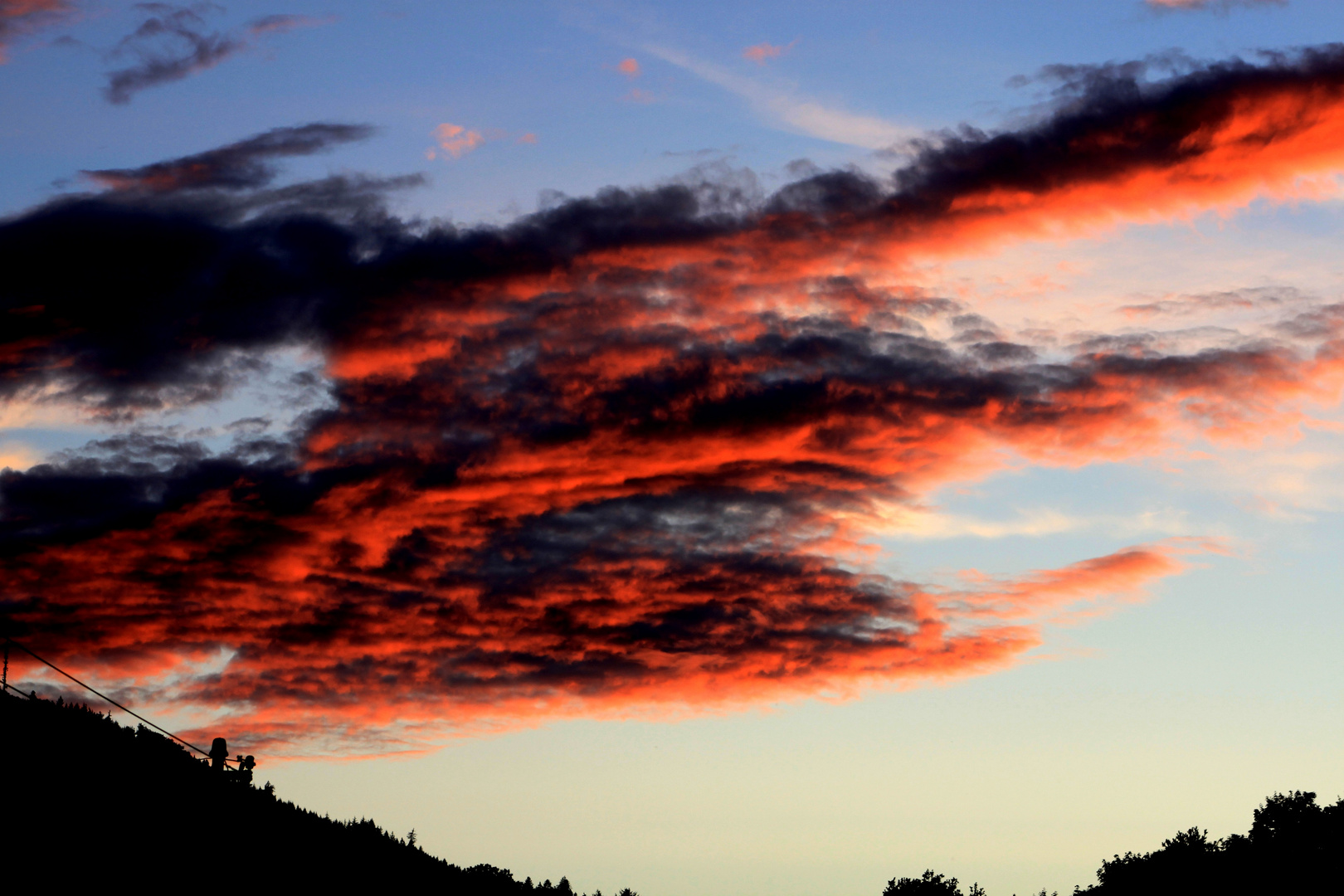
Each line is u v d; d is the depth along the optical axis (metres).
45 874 57.97
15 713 72.94
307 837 84.38
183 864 66.38
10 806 62.84
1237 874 102.69
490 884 100.69
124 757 74.50
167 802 72.19
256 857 73.50
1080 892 111.38
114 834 65.12
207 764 81.19
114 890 59.06
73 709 77.31
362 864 86.06
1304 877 100.44
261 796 87.12
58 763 69.50
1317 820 103.00
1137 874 107.19
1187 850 106.81
